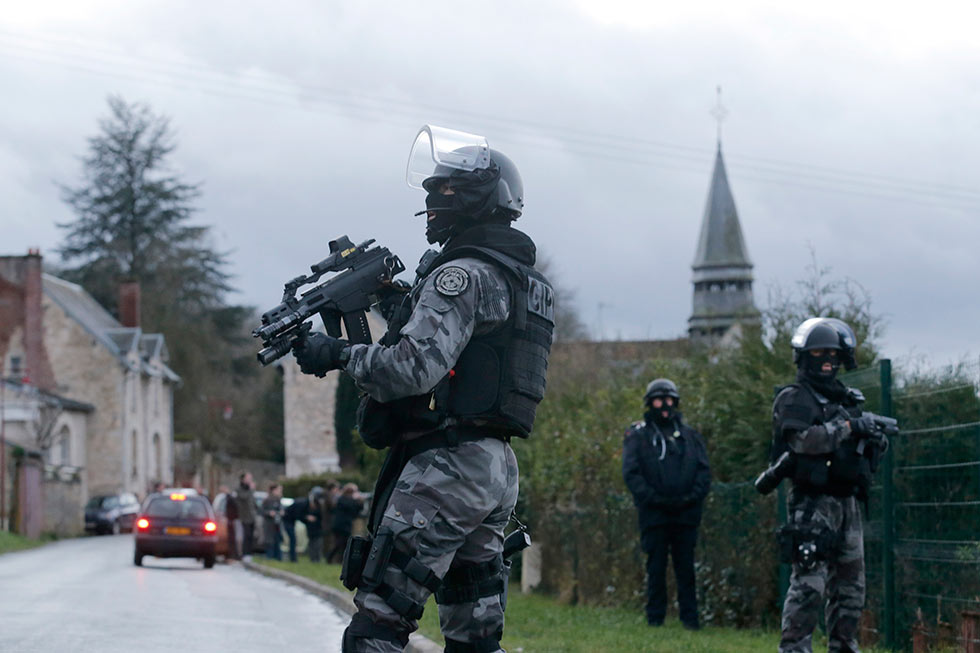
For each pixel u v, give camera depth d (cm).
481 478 756
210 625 1938
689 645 1506
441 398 754
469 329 739
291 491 7425
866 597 1576
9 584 2948
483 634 791
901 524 1490
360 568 754
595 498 2300
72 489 8638
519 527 827
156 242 12300
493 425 763
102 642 1652
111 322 11531
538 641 1549
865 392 1606
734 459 2033
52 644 1616
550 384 4541
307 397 10881
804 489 1200
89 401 10150
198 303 12544
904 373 1520
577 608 2177
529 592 2788
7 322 9962
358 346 743
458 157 788
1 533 6341
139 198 12331
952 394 1378
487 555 788
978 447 1309
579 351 4881
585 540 2364
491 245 780
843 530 1204
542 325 783
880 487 1534
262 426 13262
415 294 765
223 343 12731
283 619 2095
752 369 2034
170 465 11919
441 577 754
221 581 3278
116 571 3781
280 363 10894
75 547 6366
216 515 4609
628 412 2370
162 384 11719
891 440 1508
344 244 796
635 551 2108
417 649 1483
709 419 2130
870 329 2036
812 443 1177
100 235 12275
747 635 1677
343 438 9306
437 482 749
